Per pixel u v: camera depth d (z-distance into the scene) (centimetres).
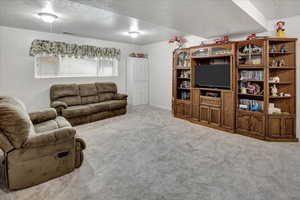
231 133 365
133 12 262
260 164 233
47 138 188
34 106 455
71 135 206
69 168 211
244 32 380
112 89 554
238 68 362
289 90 329
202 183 191
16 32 418
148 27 416
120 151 273
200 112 427
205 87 429
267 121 321
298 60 320
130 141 315
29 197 169
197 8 244
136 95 641
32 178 185
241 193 175
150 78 666
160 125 418
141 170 218
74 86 476
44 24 389
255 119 337
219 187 184
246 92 359
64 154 206
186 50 460
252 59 351
